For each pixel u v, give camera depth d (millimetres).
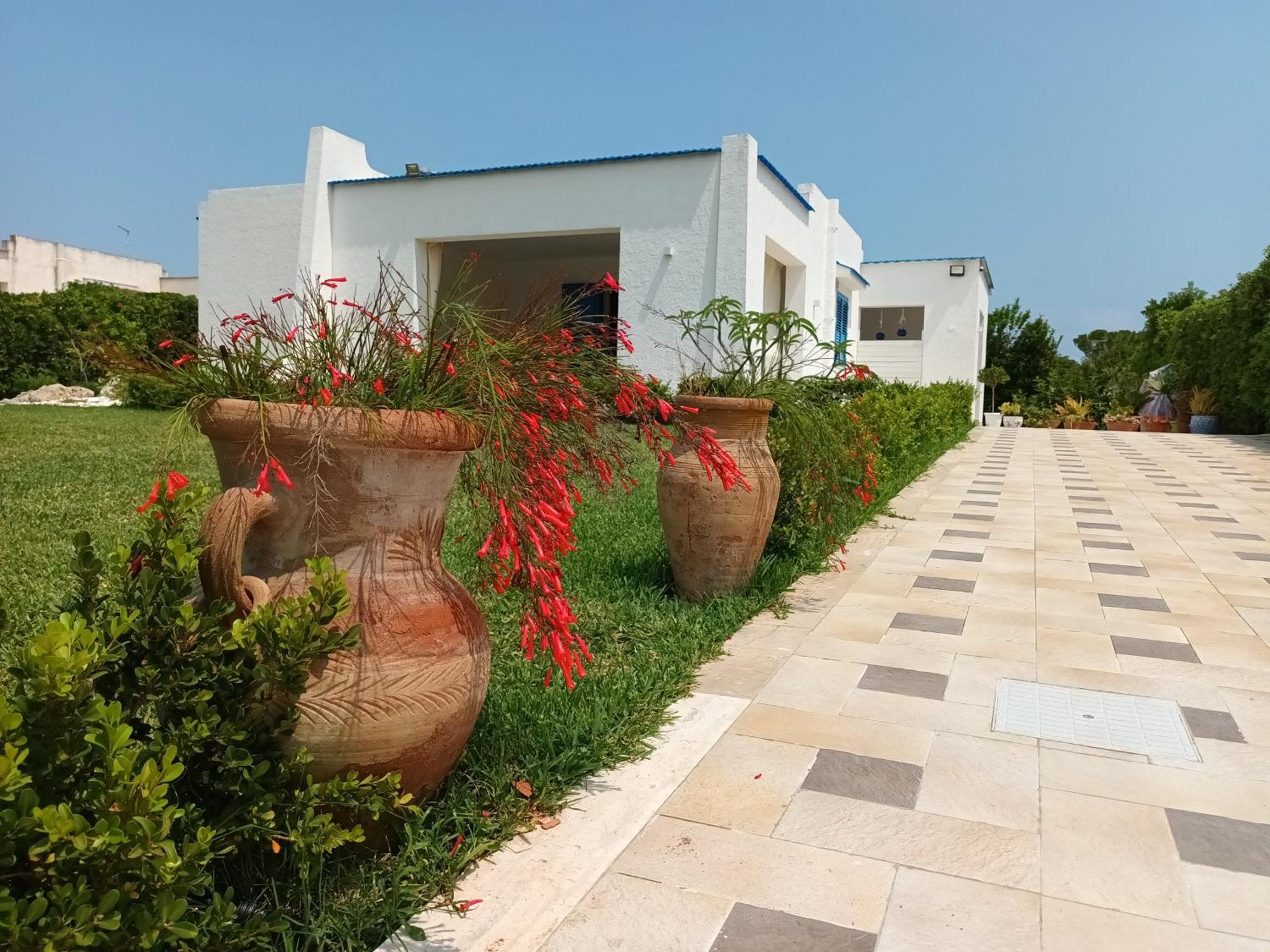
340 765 2146
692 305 13664
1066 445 17891
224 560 2045
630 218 13891
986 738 3340
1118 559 6703
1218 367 22438
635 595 5086
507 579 2512
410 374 2342
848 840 2600
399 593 2258
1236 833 2670
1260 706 3695
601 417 3002
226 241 15977
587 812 2727
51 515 6410
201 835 1673
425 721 2215
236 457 2232
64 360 21312
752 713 3549
